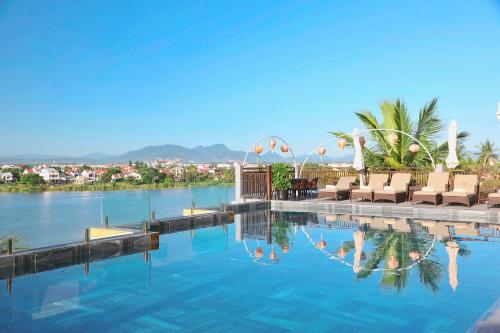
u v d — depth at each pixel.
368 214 10.62
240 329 3.19
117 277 4.77
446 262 5.23
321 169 15.13
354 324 3.26
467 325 3.20
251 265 5.29
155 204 7.91
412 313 3.47
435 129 16.06
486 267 4.95
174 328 3.21
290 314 3.51
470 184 10.87
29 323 3.31
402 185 12.01
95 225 6.63
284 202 11.97
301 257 5.69
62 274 4.93
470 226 8.38
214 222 8.82
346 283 4.40
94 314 3.53
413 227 8.27
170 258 5.77
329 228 8.29
